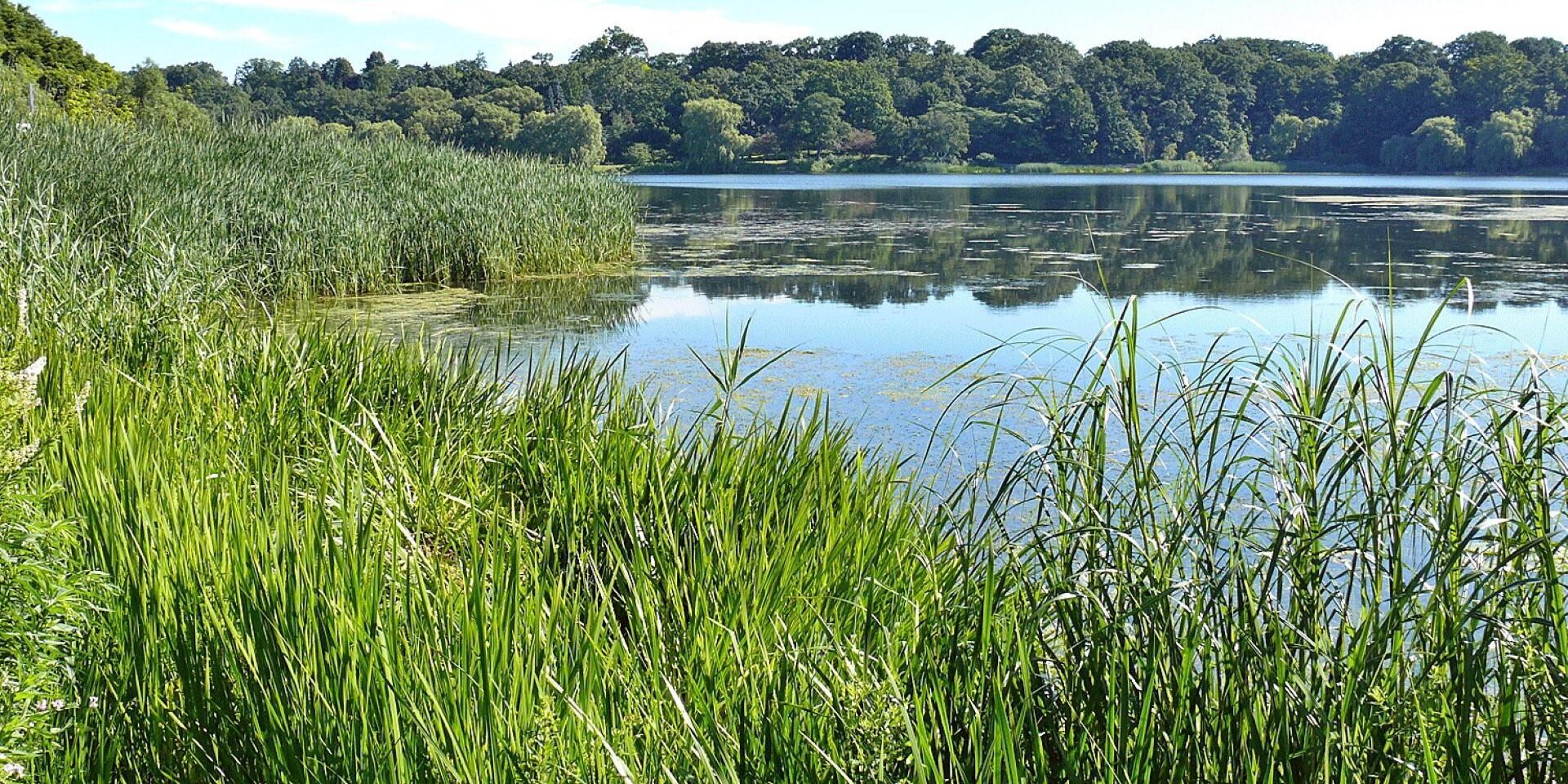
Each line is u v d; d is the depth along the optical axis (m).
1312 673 2.27
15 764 2.00
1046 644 2.68
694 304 12.59
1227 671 2.31
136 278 7.52
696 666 2.72
